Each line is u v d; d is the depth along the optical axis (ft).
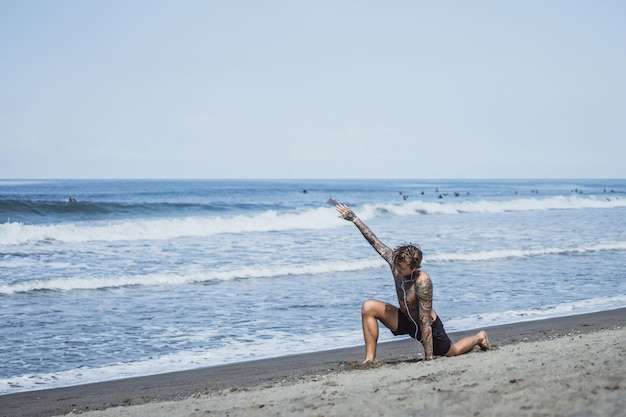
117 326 38.60
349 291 50.60
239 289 51.62
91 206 121.08
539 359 18.95
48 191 307.17
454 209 159.02
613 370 15.28
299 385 19.90
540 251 74.43
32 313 42.50
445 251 76.23
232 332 36.96
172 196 248.11
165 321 39.99
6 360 31.07
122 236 85.81
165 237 88.07
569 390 13.51
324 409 14.96
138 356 31.83
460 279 55.88
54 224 96.78
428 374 18.44
